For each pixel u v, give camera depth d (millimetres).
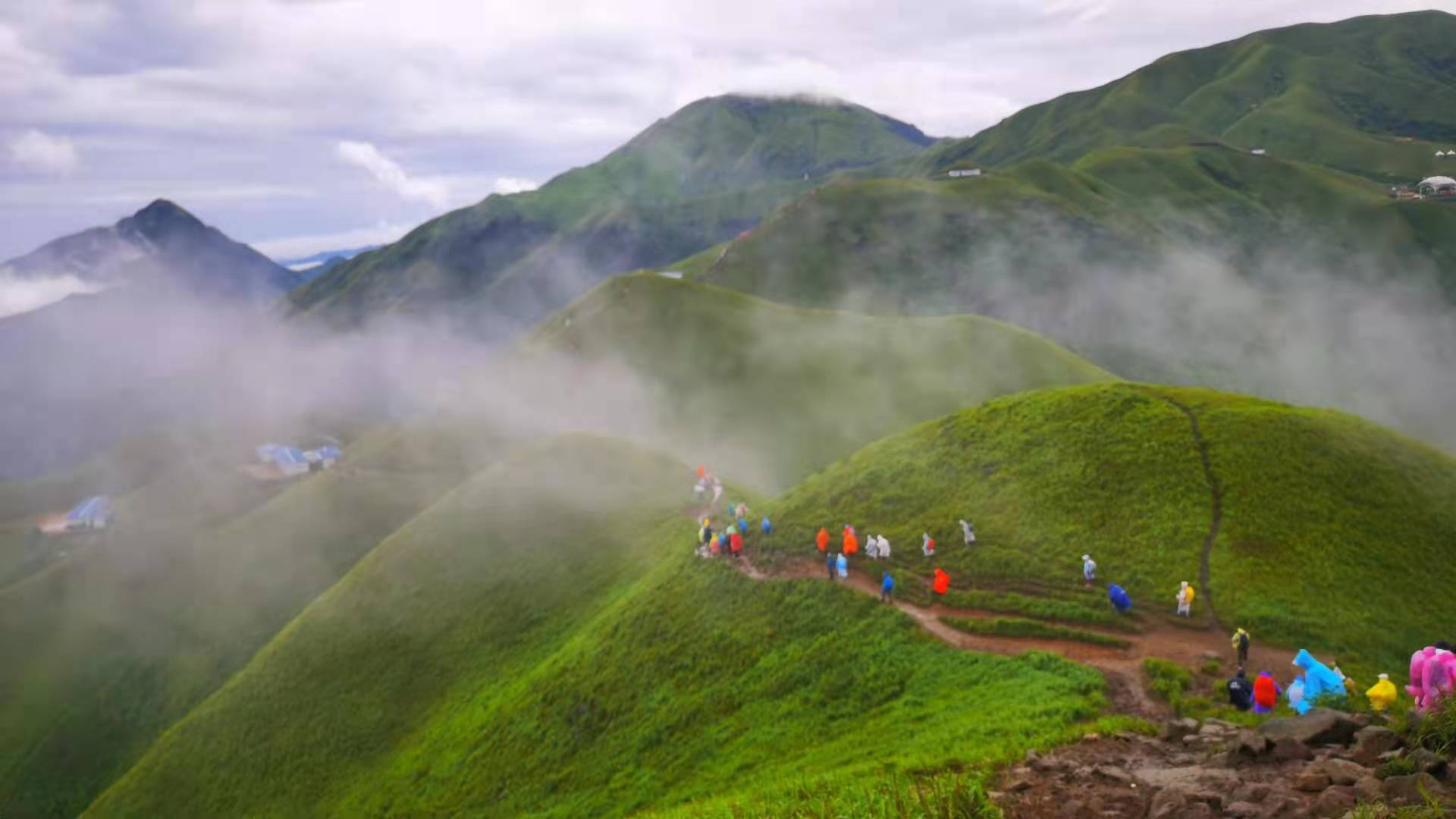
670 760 42094
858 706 38469
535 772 48594
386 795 57688
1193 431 52125
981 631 40844
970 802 19797
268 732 73062
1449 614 38062
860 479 60250
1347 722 20391
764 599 50656
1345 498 45281
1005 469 54812
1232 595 39156
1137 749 24641
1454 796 15328
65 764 99375
